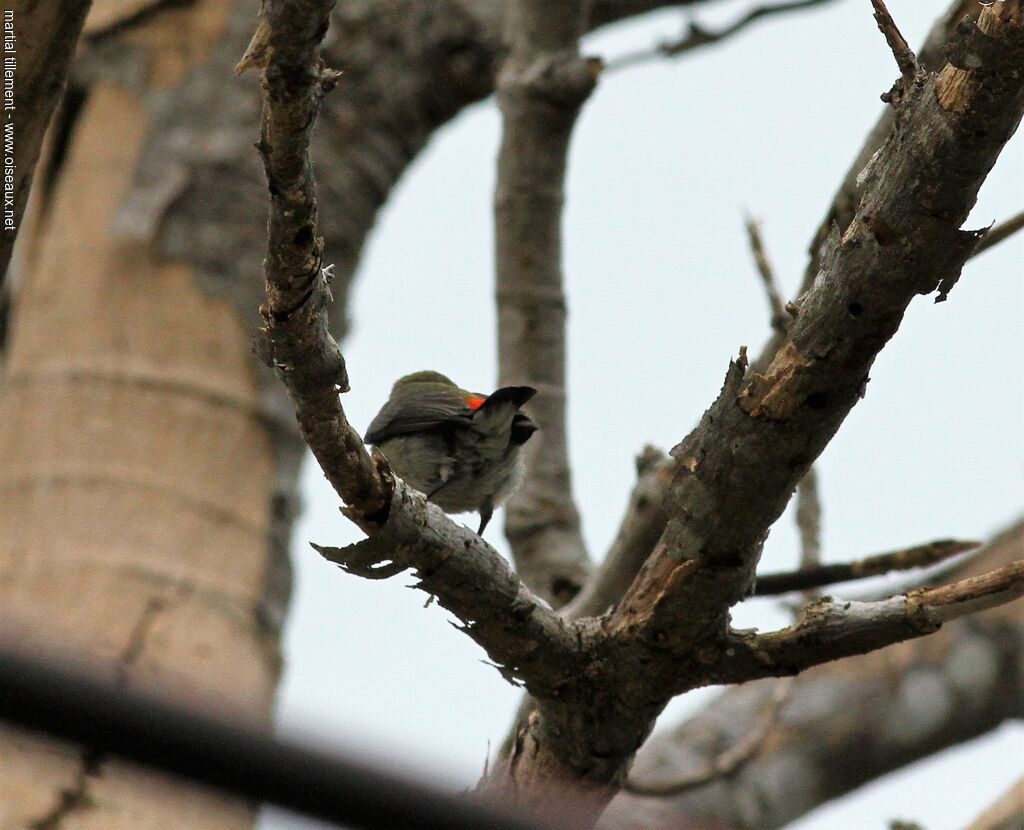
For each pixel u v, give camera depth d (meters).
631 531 9.44
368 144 17.41
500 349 11.92
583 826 7.41
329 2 5.05
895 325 6.15
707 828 4.77
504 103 11.98
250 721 3.58
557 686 7.23
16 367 14.41
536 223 11.86
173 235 15.11
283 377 6.09
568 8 11.83
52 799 10.55
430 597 7.21
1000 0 5.32
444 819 3.74
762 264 9.59
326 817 3.62
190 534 13.16
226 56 16.64
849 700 18.05
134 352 14.23
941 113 5.67
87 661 3.45
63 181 15.81
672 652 7.06
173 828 10.67
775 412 6.36
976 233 5.89
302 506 14.49
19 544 12.88
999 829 11.77
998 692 18.16
